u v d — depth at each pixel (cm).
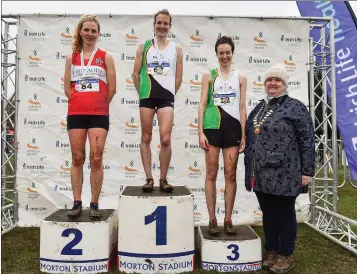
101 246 300
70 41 475
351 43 473
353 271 320
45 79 475
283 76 290
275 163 276
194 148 484
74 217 310
